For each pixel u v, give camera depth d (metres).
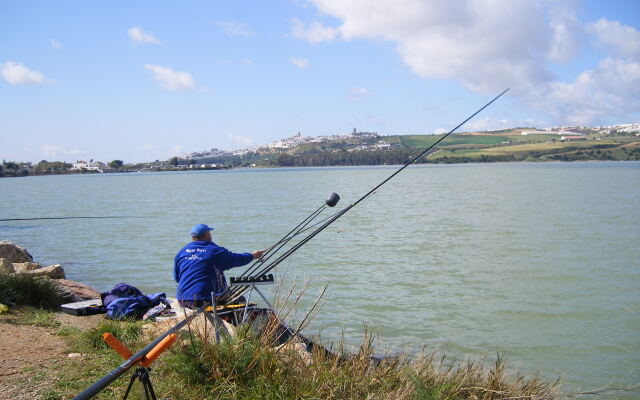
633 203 34.88
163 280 13.55
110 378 2.91
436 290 11.98
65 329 6.88
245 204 39.16
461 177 88.06
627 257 15.83
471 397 5.60
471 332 9.29
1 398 4.61
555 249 17.36
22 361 5.57
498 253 16.67
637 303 10.99
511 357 8.17
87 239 21.58
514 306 10.75
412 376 5.41
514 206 33.62
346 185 68.75
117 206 40.69
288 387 4.85
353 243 18.88
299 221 26.69
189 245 6.78
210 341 5.34
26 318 7.42
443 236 20.53
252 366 5.05
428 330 9.34
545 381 7.00
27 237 22.62
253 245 19.05
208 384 4.92
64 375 5.19
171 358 5.23
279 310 6.21
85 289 9.86
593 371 7.77
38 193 66.56
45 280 8.82
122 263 16.00
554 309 10.61
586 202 36.03
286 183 79.19
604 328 9.52
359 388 5.05
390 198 42.22
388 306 10.67
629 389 7.16
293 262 15.33
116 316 7.79
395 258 15.91
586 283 12.68
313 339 6.30
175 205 40.12
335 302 10.89
